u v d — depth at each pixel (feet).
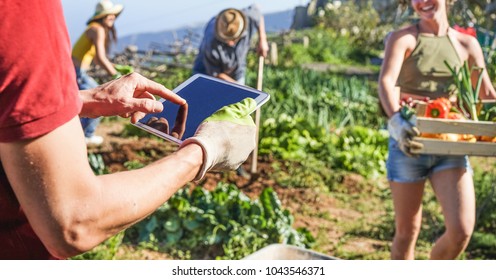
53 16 4.51
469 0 41.93
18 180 4.51
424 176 12.67
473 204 12.28
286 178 22.84
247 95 6.52
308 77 42.11
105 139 28.17
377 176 24.77
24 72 4.34
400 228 13.19
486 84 13.56
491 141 12.25
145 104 6.35
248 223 17.17
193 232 17.24
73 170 4.56
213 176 22.29
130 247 17.01
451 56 13.12
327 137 27.61
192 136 6.07
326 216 19.95
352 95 37.19
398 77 13.39
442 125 11.94
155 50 52.75
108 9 23.70
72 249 4.68
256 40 61.31
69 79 4.61
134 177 5.00
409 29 13.20
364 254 17.19
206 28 21.16
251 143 6.09
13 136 4.37
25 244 5.07
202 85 7.06
